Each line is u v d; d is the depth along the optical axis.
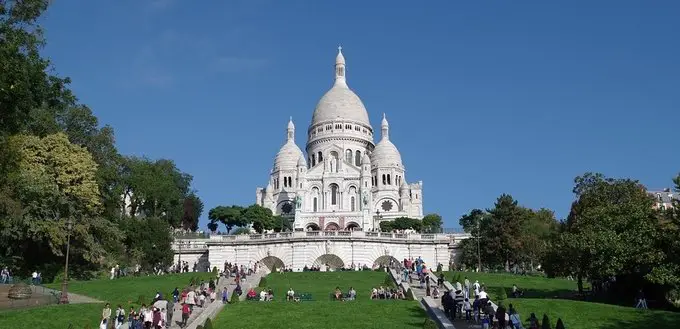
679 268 52.44
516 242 100.81
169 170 129.00
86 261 80.94
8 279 65.69
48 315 48.88
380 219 171.25
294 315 49.69
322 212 168.38
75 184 75.75
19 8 47.88
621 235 57.78
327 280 75.88
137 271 88.94
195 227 146.62
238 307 53.47
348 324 46.59
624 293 61.09
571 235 61.72
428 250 105.50
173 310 52.06
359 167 191.38
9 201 67.06
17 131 54.06
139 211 109.94
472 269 103.50
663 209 62.09
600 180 80.19
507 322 44.75
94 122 88.62
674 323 46.31
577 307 51.62
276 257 102.00
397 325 46.31
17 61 46.72
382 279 76.50
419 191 190.00
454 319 47.97
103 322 44.53
